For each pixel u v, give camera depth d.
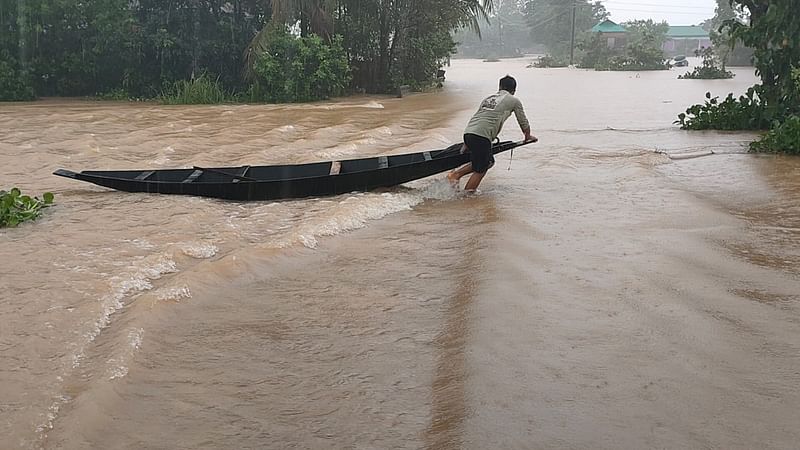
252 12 28.30
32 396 4.30
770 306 5.76
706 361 4.79
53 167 12.02
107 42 26.28
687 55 96.19
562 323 5.41
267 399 4.39
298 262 7.06
